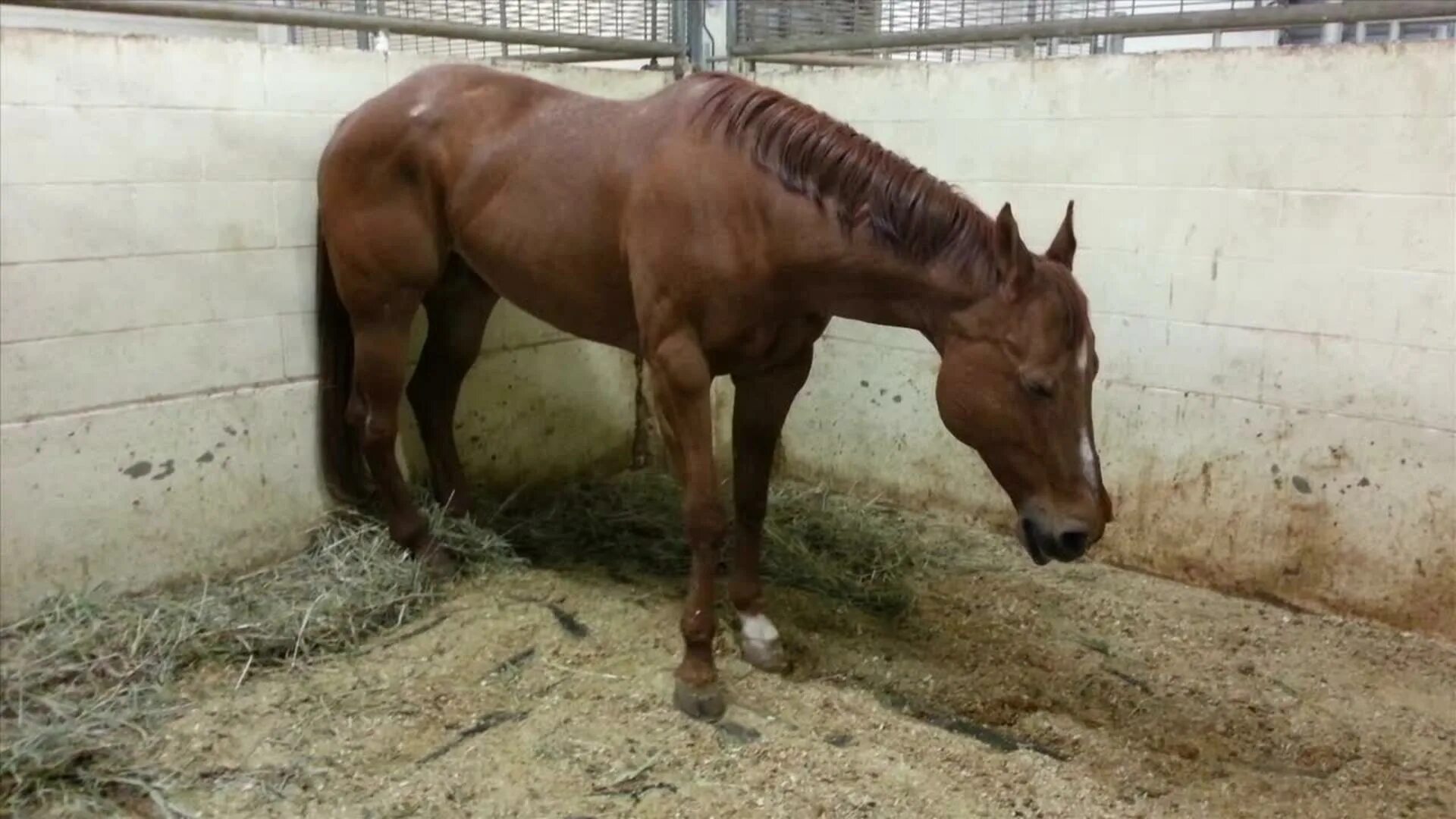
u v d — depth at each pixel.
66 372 2.38
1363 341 2.56
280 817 1.87
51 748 1.99
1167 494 2.95
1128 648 2.57
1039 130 2.95
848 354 3.47
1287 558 2.77
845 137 2.05
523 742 2.08
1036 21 3.07
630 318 2.35
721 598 2.72
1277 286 2.66
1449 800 1.98
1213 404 2.82
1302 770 2.07
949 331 2.02
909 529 3.28
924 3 3.47
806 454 3.65
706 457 2.16
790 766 2.00
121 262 2.43
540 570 2.88
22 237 2.28
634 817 1.86
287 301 2.76
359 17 2.77
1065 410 1.91
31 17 4.85
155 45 2.41
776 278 2.09
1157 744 2.15
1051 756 2.09
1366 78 2.44
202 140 2.52
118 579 2.54
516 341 3.36
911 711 2.26
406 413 3.12
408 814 1.88
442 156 2.51
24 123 2.24
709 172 2.07
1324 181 2.54
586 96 2.47
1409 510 2.56
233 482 2.71
